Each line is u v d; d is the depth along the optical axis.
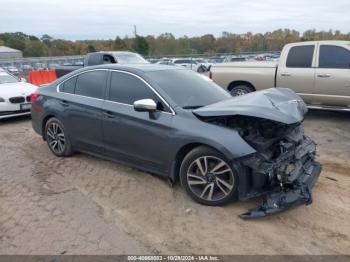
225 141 3.82
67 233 3.63
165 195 4.45
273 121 3.71
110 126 4.93
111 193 4.54
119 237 3.54
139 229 3.69
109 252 3.30
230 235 3.56
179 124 4.20
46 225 3.79
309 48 8.66
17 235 3.61
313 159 4.72
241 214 3.88
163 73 5.00
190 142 4.07
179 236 3.55
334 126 8.11
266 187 3.85
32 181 5.00
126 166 5.46
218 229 3.67
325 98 8.52
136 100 4.71
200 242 3.45
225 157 3.86
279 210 3.66
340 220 3.84
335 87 8.30
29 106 9.26
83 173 5.25
